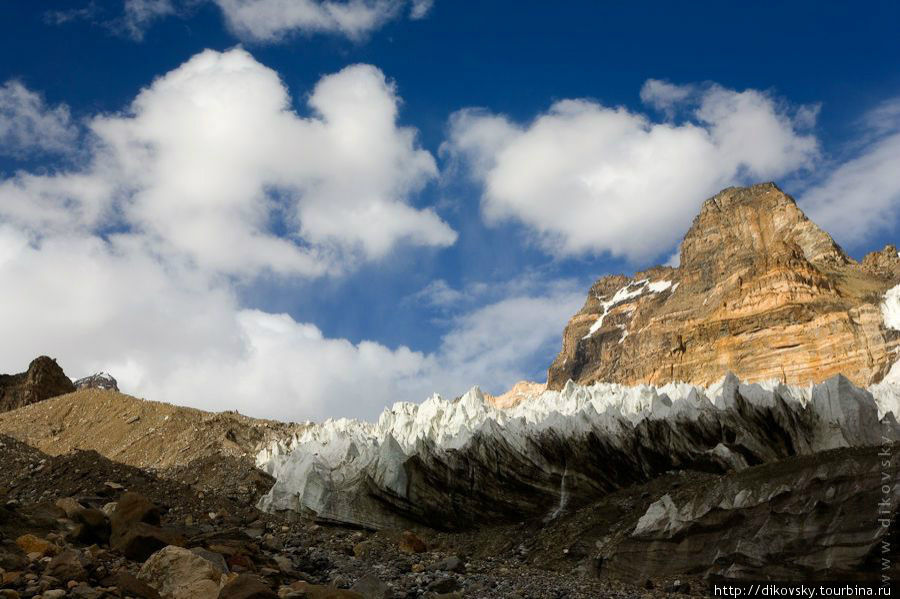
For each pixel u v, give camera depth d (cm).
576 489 3148
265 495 3384
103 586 1320
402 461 3272
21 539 1434
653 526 2422
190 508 2264
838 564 2020
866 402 2841
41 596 1209
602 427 3347
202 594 1355
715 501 2334
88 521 1641
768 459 2945
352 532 2950
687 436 3228
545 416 3641
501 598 1919
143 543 1579
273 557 1864
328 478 3294
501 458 3306
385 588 1678
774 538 2155
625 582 2359
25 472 2381
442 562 2231
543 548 2791
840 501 2088
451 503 3198
